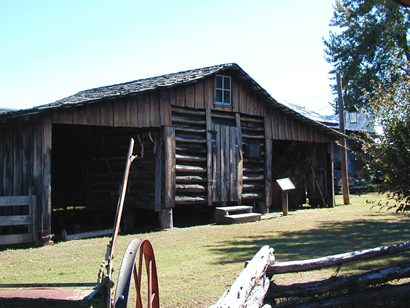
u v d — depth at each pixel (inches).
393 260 304.2
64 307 121.0
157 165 550.3
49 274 298.4
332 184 778.8
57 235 505.4
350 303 210.2
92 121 474.0
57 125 648.4
